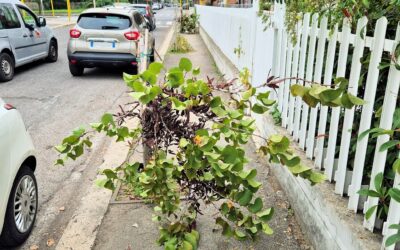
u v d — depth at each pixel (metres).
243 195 2.70
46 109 7.61
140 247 3.29
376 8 2.80
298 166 2.56
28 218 3.55
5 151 3.07
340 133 3.35
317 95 2.09
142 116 2.88
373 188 2.55
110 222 3.65
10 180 3.09
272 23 5.11
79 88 9.45
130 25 10.55
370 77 2.59
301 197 3.55
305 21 3.81
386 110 2.43
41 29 12.09
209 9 16.89
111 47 10.33
